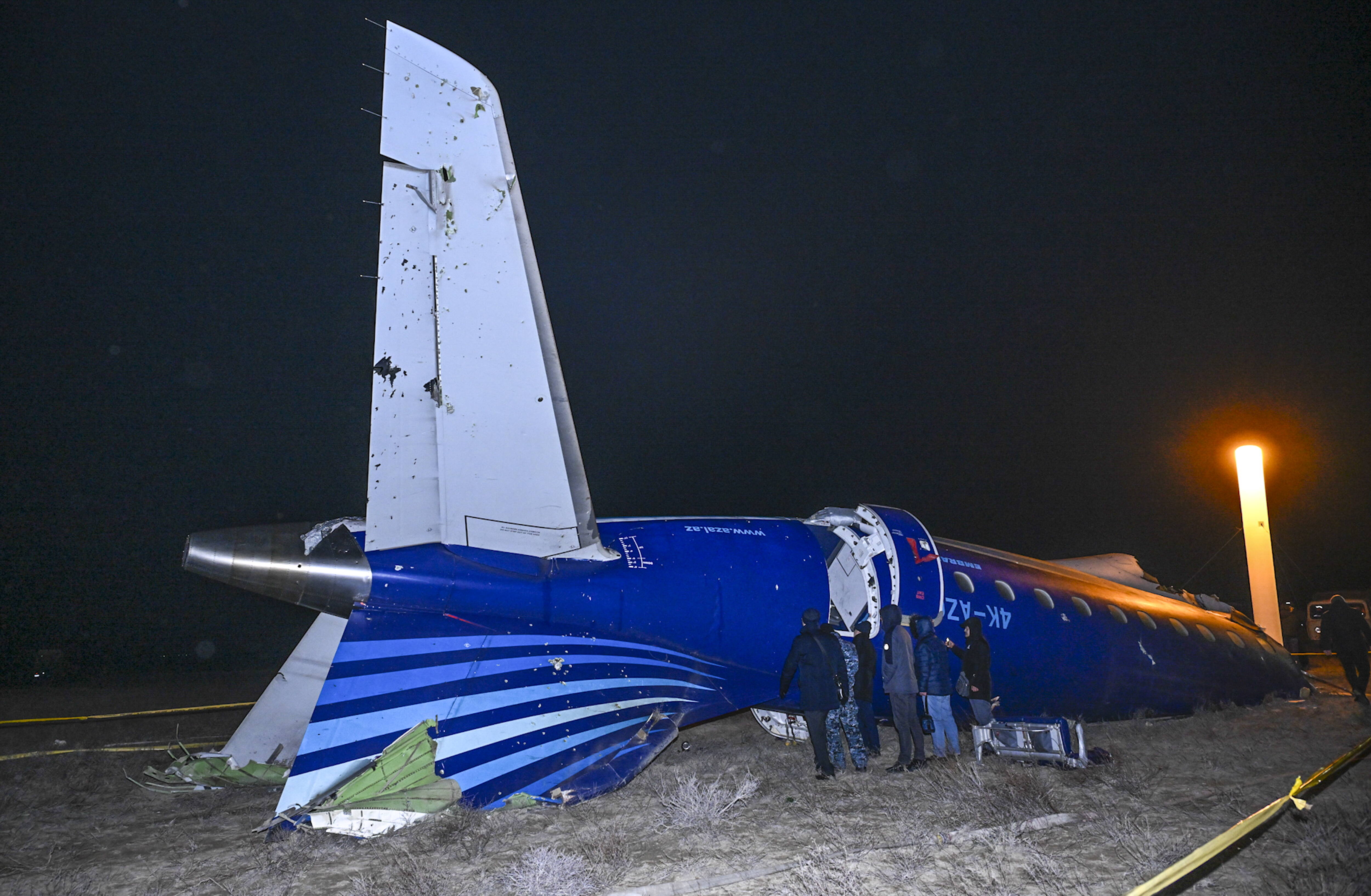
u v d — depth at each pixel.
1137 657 10.54
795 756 8.53
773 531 9.12
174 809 6.89
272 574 6.49
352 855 5.52
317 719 6.04
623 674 7.23
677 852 5.38
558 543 7.05
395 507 6.59
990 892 4.41
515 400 6.83
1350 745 8.42
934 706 7.89
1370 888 4.23
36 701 15.37
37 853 5.73
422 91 6.54
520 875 4.82
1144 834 5.30
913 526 9.60
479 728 6.40
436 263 6.55
